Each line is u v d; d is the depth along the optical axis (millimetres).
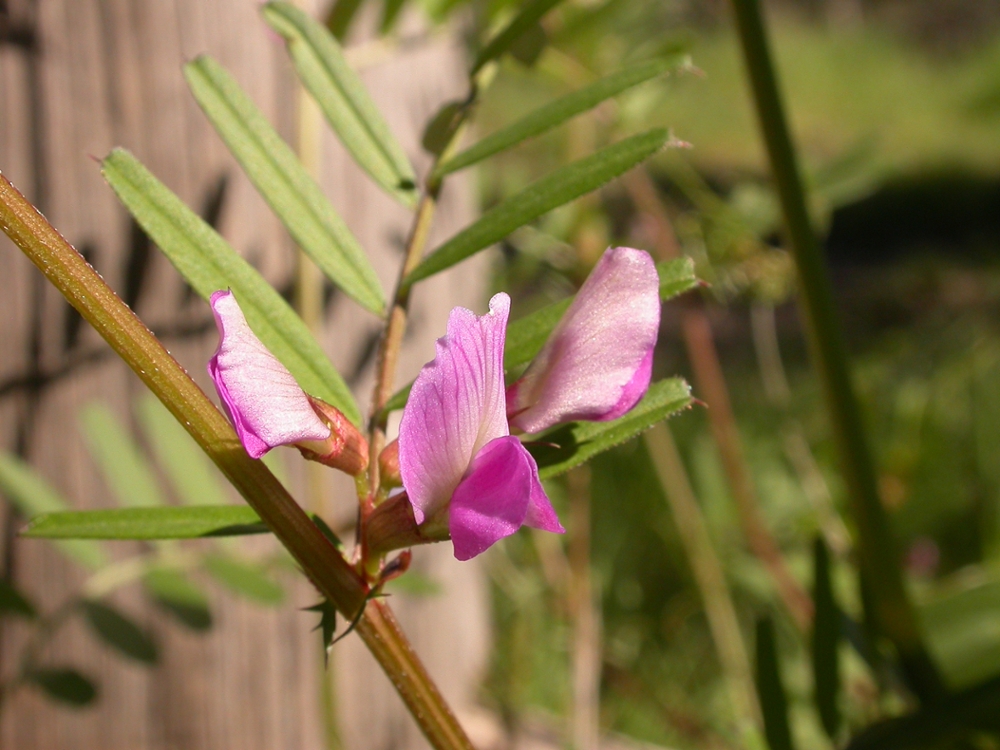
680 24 307
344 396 152
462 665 281
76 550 198
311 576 140
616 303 141
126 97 208
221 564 199
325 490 208
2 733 219
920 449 397
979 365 528
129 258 212
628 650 385
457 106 172
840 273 1175
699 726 346
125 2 207
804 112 1977
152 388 137
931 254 1171
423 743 258
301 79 166
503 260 336
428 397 134
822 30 2320
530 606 354
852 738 175
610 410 141
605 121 278
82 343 214
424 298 245
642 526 424
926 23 2271
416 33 228
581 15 240
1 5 205
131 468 202
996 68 1887
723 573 379
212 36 209
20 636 218
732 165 1034
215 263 149
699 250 314
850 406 187
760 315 328
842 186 274
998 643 214
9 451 213
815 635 184
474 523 135
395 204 234
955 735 172
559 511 344
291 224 158
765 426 495
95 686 198
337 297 223
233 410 133
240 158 157
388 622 143
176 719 223
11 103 206
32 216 135
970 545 417
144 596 219
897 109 1957
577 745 274
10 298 211
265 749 226
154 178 148
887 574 188
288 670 227
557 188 157
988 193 1347
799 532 370
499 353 137
